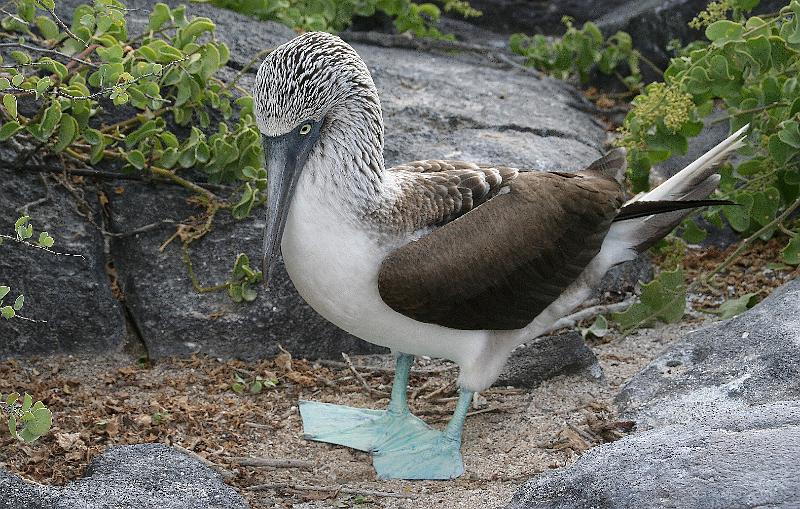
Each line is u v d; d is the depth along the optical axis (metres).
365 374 10.23
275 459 8.62
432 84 14.12
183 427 8.96
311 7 15.20
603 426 8.80
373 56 14.88
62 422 8.83
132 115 11.09
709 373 9.01
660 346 10.54
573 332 10.09
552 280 8.84
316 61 8.01
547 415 9.31
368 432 9.07
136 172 10.72
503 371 9.85
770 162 11.45
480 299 8.46
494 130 13.12
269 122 8.12
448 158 12.12
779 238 12.16
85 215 10.49
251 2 14.00
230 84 11.28
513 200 8.70
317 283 8.33
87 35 10.36
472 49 15.96
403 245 8.30
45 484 7.79
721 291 11.48
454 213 8.58
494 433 9.13
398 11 15.94
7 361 9.82
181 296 10.34
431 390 9.95
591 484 6.87
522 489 7.25
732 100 11.34
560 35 18.53
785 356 8.75
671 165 13.45
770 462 6.53
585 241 8.95
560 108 14.45
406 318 8.46
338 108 8.12
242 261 10.25
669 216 9.47
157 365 10.05
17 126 9.77
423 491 8.32
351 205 8.15
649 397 9.09
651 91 11.53
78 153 10.64
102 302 10.23
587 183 9.07
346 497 8.15
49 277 10.11
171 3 13.06
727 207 11.16
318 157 8.14
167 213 10.74
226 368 10.06
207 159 10.68
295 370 10.17
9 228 10.12
